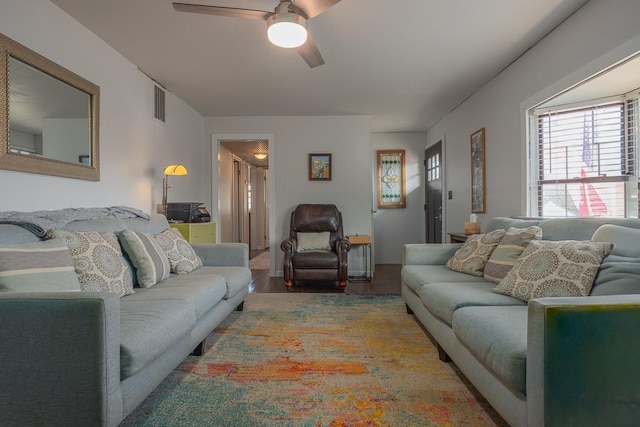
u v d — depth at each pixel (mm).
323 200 5066
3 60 1875
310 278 4090
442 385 1806
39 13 2133
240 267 2988
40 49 2143
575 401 1048
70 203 2408
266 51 2980
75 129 2436
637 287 1403
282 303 3416
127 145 3105
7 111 1896
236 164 6996
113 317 1219
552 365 1045
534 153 2994
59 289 1527
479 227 3545
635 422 1061
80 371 1164
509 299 1840
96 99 2635
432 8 2350
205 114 4957
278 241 5051
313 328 2678
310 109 4750
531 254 1925
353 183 5066
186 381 1854
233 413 1559
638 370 1062
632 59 2012
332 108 4711
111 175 2865
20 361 1172
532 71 2920
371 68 3371
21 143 1986
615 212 2527
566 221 2123
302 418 1521
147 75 3475
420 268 2850
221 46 2875
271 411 1574
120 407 1261
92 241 1921
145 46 2859
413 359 2123
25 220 1771
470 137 4234
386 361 2094
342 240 4285
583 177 2701
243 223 7543
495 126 3586
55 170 2229
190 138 4613
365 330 2631
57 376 1166
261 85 3814
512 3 2299
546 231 2213
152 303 1745
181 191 4305
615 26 2055
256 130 5074
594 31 2223
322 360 2107
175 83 3713
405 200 6227
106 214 2459
